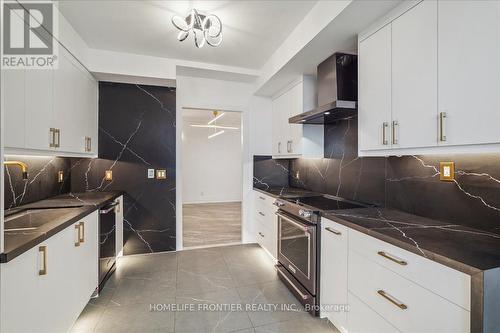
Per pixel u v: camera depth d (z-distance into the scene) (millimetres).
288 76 2846
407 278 1175
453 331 977
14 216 1757
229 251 3385
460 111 1173
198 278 2590
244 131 3682
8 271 1059
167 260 3045
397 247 1230
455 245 1138
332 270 1795
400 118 1507
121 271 2727
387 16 1596
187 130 7383
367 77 1777
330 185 2803
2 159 1042
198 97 3441
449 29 1219
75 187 2990
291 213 2371
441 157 1591
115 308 2049
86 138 2641
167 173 3307
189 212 6074
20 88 1535
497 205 1296
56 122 1979
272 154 3717
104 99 3072
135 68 2787
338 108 2021
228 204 7270
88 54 2613
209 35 2094
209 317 1942
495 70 1034
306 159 3357
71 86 2254
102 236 2301
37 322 1263
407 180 1847
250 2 1875
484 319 880
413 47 1414
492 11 1044
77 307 1759
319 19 1853
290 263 2340
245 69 3244
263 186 3758
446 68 1235
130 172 3178
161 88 3273
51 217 1918
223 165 7746
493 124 1042
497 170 1298
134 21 2137
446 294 1003
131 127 3174
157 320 1903
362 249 1479
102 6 1918
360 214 1806
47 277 1359
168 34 2361
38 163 2320
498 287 900
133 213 3197
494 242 1180
